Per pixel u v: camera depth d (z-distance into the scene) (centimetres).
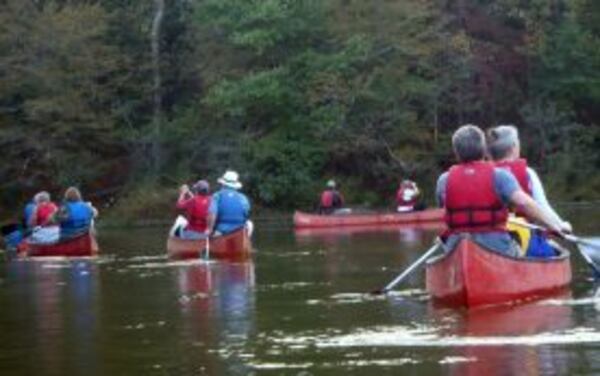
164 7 4797
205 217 2078
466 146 1119
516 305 1034
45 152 4500
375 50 4641
